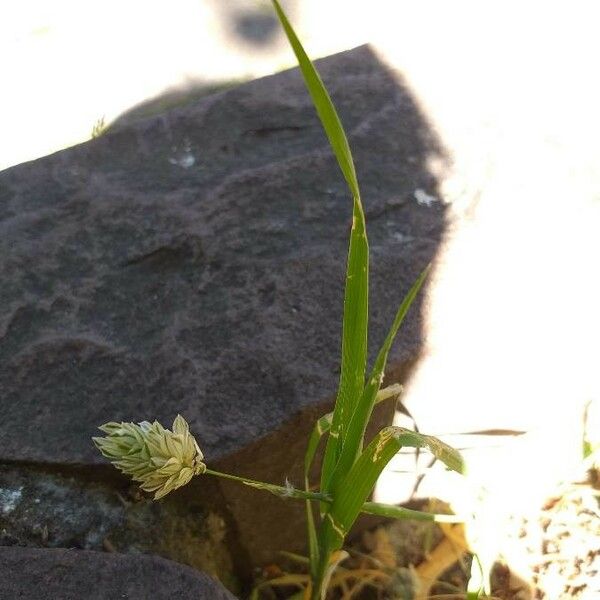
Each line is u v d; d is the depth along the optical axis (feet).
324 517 0.93
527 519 1.19
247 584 1.14
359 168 1.24
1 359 1.05
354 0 1.97
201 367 1.03
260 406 1.00
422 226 1.17
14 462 0.98
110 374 1.04
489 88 1.35
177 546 1.00
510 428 1.18
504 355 1.10
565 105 1.31
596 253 1.13
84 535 0.96
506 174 1.22
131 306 1.10
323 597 1.04
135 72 1.86
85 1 2.04
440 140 1.27
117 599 0.85
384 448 0.82
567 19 1.51
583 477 1.20
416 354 1.06
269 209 1.19
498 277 1.11
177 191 1.23
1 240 1.18
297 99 1.36
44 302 1.11
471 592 0.87
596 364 1.13
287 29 0.62
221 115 1.34
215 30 1.94
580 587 1.14
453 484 1.16
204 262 1.14
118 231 1.18
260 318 1.07
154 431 0.76
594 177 1.21
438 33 1.50
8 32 1.98
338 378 1.03
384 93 1.35
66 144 1.72
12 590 0.85
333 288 1.10
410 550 1.18
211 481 0.99
